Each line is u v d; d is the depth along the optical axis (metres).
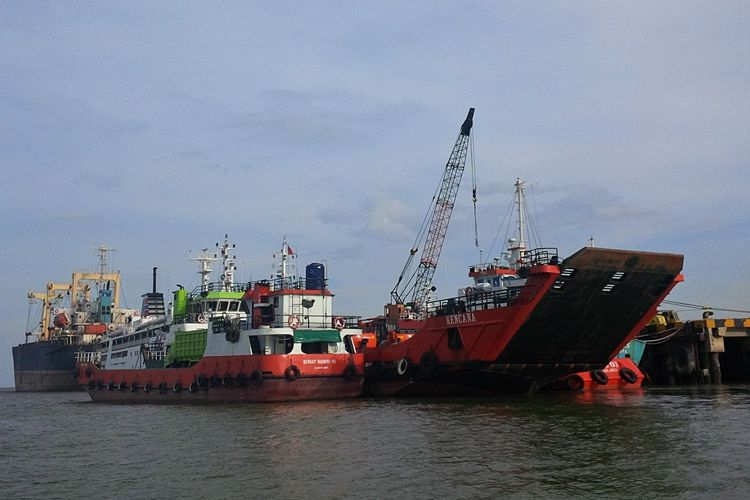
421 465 21.52
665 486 18.02
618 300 39.69
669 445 23.56
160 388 53.75
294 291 50.72
